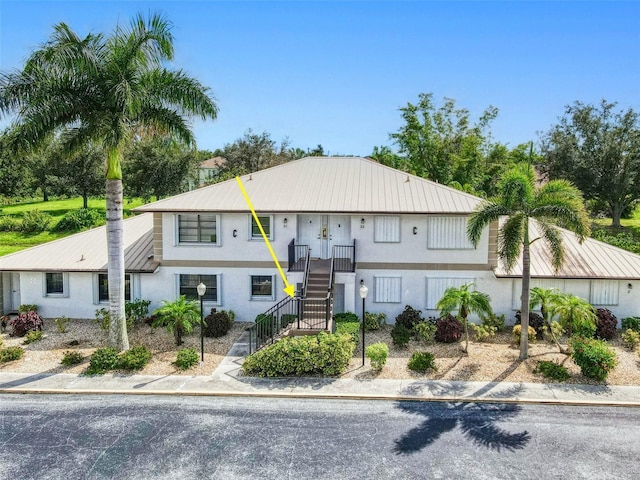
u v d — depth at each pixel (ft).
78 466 39.45
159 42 60.29
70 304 80.28
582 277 72.74
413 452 41.39
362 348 62.49
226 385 54.90
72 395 52.95
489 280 76.48
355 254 77.30
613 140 155.53
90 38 58.44
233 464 39.70
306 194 79.15
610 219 178.70
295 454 41.14
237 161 204.95
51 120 57.11
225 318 72.90
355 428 45.52
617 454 40.93
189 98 62.39
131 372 58.44
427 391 53.11
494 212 58.70
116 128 57.52
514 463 39.70
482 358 62.49
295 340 60.18
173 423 46.60
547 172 171.63
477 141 180.34
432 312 77.71
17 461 40.11
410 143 187.42
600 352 55.47
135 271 77.30
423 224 76.38
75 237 86.79
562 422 46.47
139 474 38.37
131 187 166.91
